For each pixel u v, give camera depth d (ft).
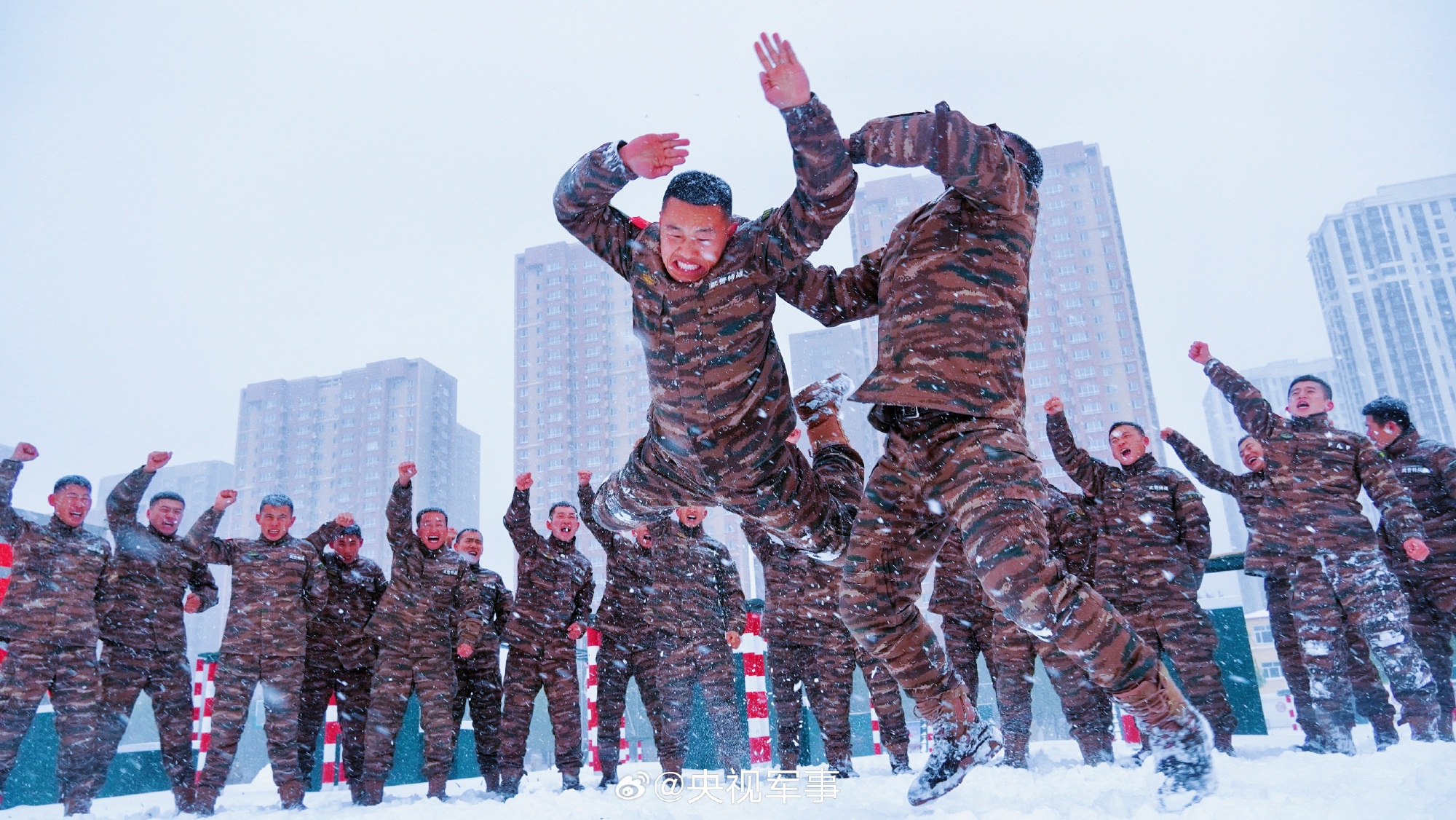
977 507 6.47
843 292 8.31
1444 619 15.03
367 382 270.87
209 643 197.47
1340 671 13.61
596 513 8.81
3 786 14.28
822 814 7.81
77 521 15.85
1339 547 13.87
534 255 276.00
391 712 15.90
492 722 17.98
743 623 16.43
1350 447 14.39
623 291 267.59
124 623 15.62
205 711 22.86
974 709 7.72
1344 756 10.30
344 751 17.62
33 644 14.76
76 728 14.85
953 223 7.27
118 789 23.70
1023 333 7.20
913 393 6.75
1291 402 15.16
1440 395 270.26
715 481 7.29
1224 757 11.64
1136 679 6.32
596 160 7.02
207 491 265.54
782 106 6.32
